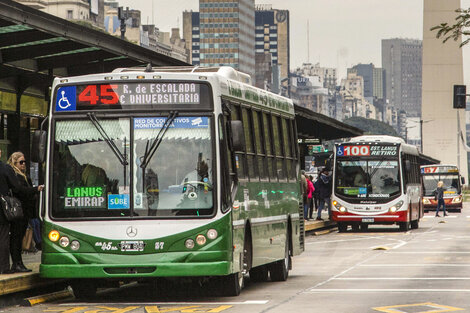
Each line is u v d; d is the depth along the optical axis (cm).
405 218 6731
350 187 6756
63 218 2483
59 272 2467
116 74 2516
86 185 2488
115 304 2500
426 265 3850
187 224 2452
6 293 2494
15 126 4200
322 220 7212
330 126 7494
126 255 2450
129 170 2478
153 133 2491
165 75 2509
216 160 2475
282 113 3328
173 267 2438
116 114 2503
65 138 2516
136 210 2464
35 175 4362
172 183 2470
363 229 7381
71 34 3481
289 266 3319
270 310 2323
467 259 4172
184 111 2497
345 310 2316
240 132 2466
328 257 4384
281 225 3169
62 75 4425
